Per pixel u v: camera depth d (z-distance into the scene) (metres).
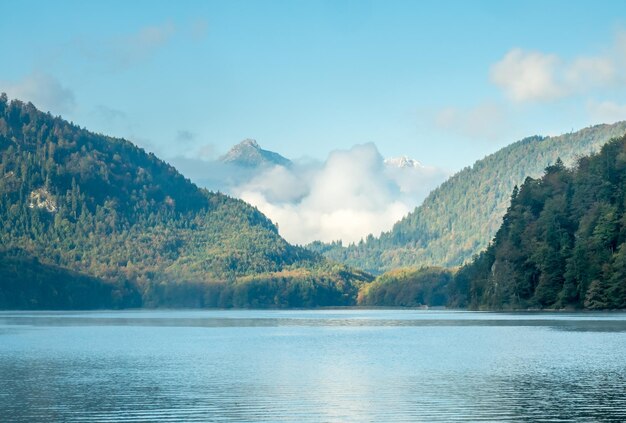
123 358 105.75
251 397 69.38
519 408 62.97
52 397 70.56
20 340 145.00
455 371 85.69
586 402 65.25
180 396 70.44
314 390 72.81
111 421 59.88
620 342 117.00
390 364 93.25
